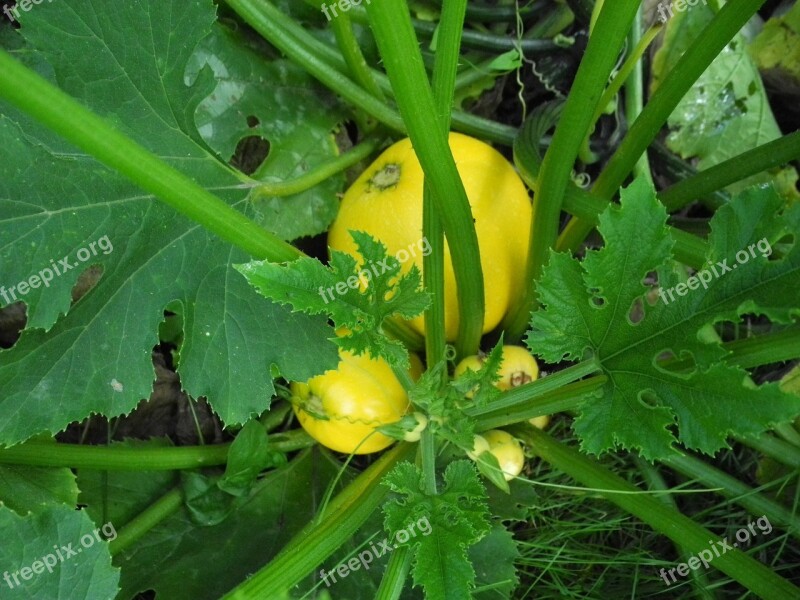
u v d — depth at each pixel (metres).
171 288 0.41
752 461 0.59
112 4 0.41
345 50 0.52
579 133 0.42
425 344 0.50
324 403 0.50
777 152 0.46
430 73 0.61
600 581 0.56
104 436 0.59
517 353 0.52
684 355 0.41
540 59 0.64
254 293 0.42
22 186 0.37
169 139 0.44
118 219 0.40
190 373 0.41
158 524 0.52
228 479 0.51
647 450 0.36
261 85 0.56
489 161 0.52
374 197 0.51
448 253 0.50
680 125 0.63
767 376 0.60
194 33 0.43
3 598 0.32
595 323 0.37
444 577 0.35
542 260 0.50
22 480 0.46
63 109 0.27
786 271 0.34
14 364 0.39
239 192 0.47
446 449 0.52
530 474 0.58
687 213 0.67
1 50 0.25
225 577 0.51
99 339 0.40
